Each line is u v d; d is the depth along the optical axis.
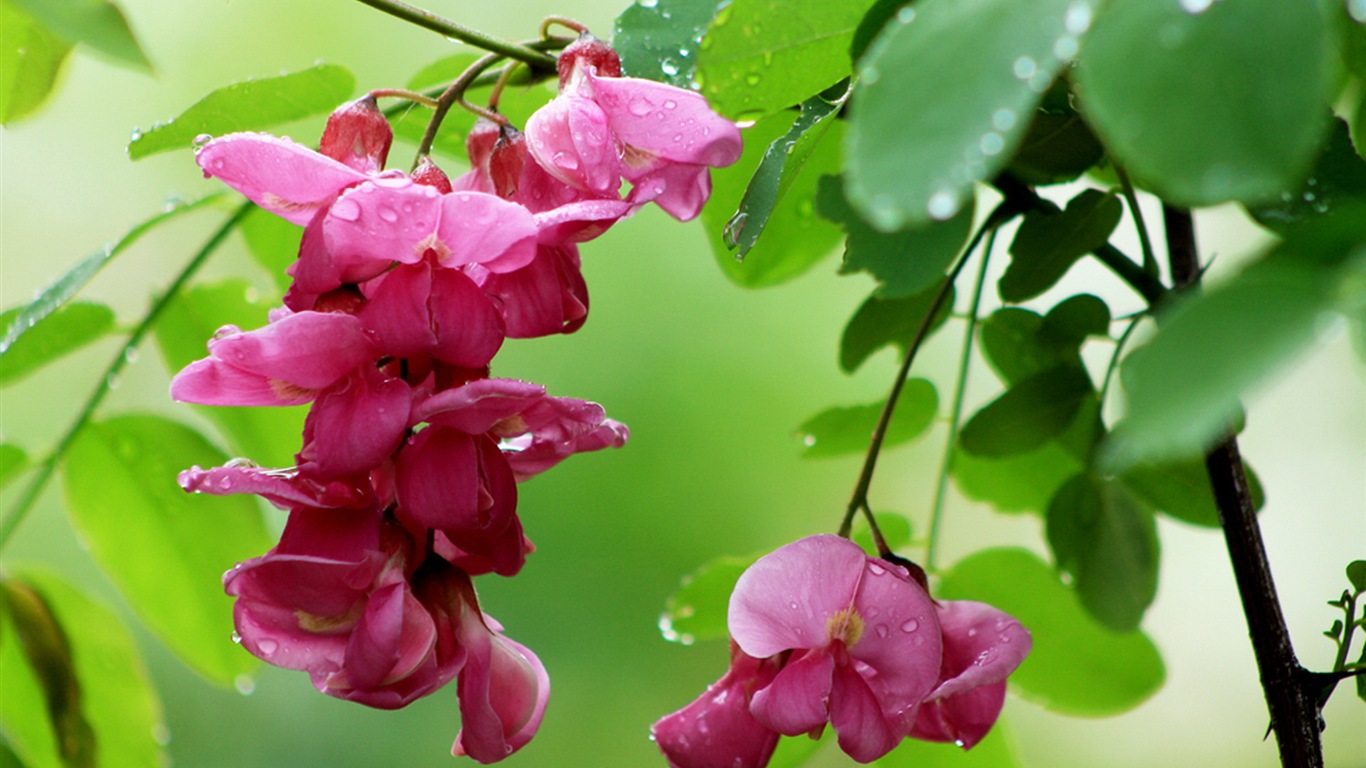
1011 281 0.77
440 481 0.73
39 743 0.81
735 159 0.74
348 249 0.72
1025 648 0.74
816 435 0.81
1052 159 0.76
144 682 0.81
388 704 0.73
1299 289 0.67
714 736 0.75
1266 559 0.76
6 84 0.77
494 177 0.74
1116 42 0.68
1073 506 0.80
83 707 0.81
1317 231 0.68
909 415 0.81
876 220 0.68
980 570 0.81
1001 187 0.76
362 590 0.73
